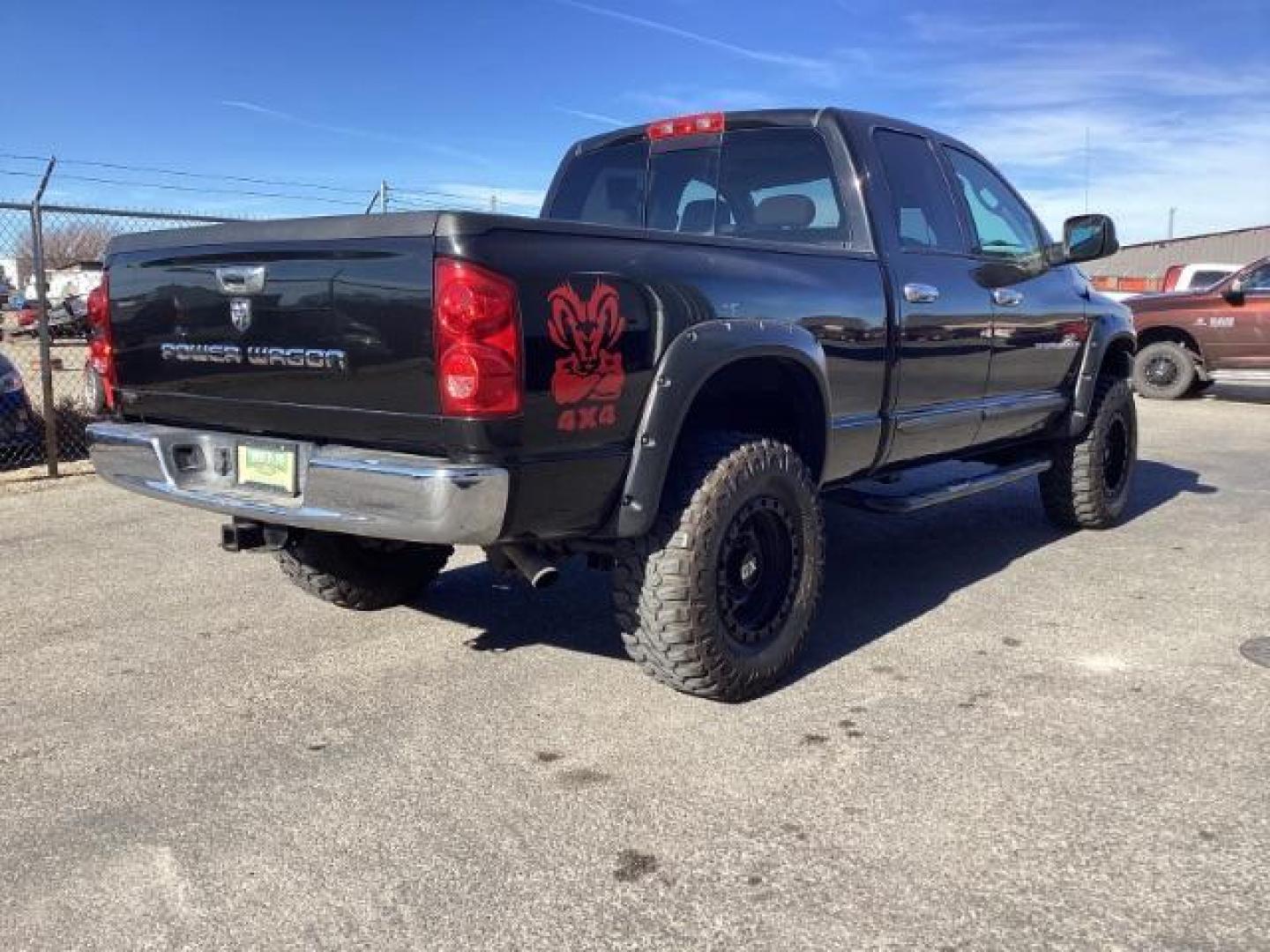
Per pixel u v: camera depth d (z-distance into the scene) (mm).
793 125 4609
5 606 4816
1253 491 7633
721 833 2820
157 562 5570
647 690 3797
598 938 2389
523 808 2953
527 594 4977
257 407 3453
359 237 3039
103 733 3467
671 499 3459
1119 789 3043
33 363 16641
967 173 5277
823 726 3479
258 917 2467
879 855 2711
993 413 5172
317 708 3662
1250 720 3514
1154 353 14492
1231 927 2408
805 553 3826
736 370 3713
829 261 4055
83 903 2523
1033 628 4492
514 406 2930
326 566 4441
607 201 5328
